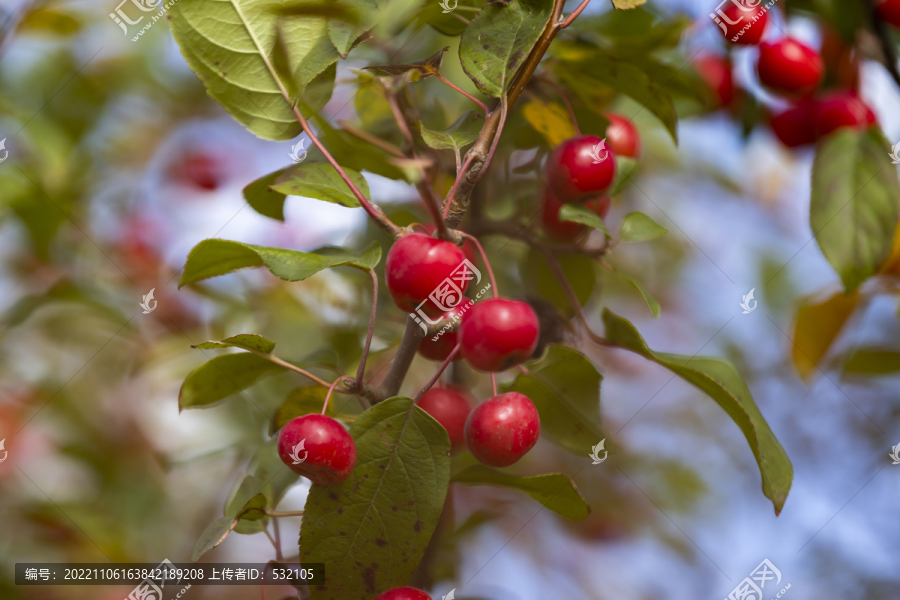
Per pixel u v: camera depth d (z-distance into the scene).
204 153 0.56
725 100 0.53
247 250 0.45
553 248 0.49
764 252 0.63
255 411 0.53
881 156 0.50
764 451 0.45
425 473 0.44
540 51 0.45
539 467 0.53
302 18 0.45
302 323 0.54
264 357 0.46
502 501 0.52
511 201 0.51
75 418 0.55
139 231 0.56
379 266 0.52
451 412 0.46
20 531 0.53
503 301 0.45
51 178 0.55
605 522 0.56
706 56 0.53
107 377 0.55
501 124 0.44
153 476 0.55
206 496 0.54
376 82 0.49
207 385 0.46
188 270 0.45
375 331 0.53
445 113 0.52
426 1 0.46
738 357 0.62
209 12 0.45
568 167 0.48
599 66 0.49
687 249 0.62
